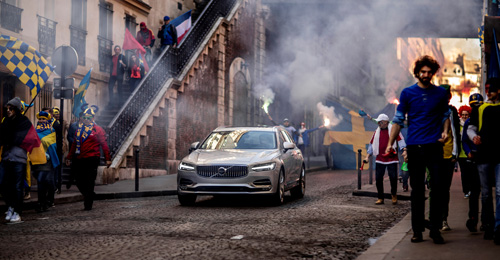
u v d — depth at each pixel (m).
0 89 15.70
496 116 6.11
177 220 8.64
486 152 6.11
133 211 10.00
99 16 20.28
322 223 8.29
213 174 10.59
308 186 15.95
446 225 6.99
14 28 15.80
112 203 11.71
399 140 11.04
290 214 9.35
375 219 8.84
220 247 6.37
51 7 17.72
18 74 11.30
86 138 10.35
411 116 6.08
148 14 24.02
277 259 5.73
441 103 6.00
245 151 11.19
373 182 17.08
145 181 16.86
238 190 10.53
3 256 6.07
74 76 18.55
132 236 7.16
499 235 5.79
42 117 10.55
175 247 6.38
